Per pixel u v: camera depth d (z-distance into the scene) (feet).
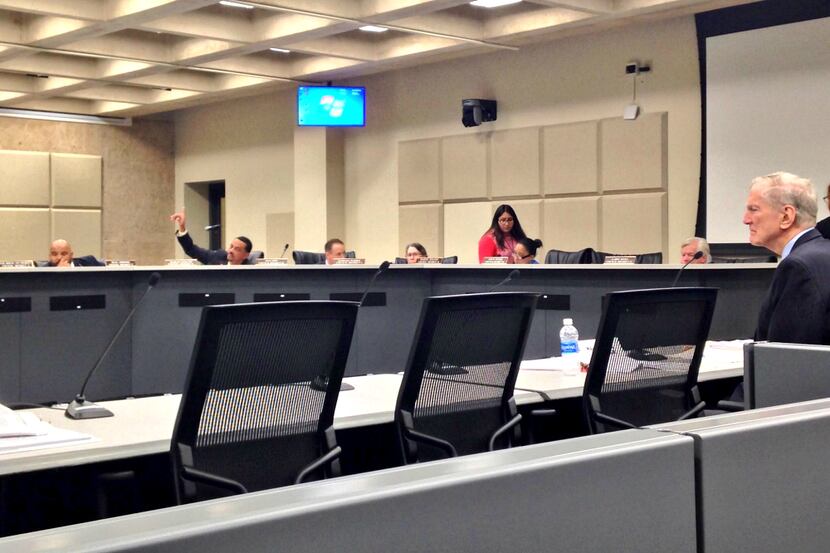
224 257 25.71
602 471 2.75
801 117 24.17
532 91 30.55
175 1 23.58
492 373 7.94
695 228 26.55
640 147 27.76
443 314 7.29
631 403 8.62
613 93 28.50
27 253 40.34
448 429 7.72
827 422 3.40
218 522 2.07
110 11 25.31
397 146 34.73
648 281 17.71
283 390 6.49
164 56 30.89
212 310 5.87
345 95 34.35
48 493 7.29
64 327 19.22
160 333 20.22
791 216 9.09
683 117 26.94
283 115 38.19
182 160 43.34
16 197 40.01
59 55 32.83
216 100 39.34
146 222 43.11
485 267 20.48
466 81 32.37
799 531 3.28
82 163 41.42
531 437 9.73
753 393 5.12
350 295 21.29
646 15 26.14
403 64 32.60
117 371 19.92
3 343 18.51
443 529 2.43
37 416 7.25
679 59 26.91
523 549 2.58
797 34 24.14
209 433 6.19
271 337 6.26
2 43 28.09
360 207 36.17
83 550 1.88
